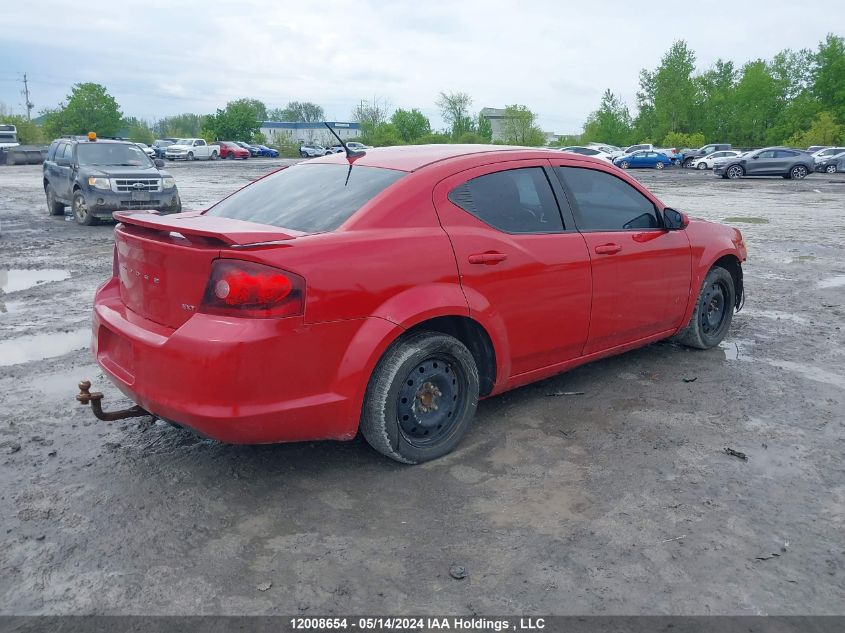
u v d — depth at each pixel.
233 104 90.62
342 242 3.26
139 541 2.96
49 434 4.03
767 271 9.52
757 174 33.50
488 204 3.90
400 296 3.39
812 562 2.84
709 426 4.17
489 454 3.79
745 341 5.99
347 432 3.35
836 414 4.36
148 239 3.28
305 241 3.17
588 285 4.31
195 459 3.72
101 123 81.81
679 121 87.06
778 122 82.00
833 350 5.74
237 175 34.56
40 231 13.17
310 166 4.35
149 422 4.21
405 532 3.04
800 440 3.98
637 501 3.30
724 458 3.75
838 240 12.54
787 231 13.79
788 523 3.12
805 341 6.00
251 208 3.97
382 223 3.47
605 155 47.09
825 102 77.00
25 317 6.71
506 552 2.90
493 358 3.90
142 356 3.18
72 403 4.52
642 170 45.22
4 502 3.27
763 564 2.82
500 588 2.67
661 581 2.71
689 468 3.63
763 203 20.06
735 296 5.90
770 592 2.65
